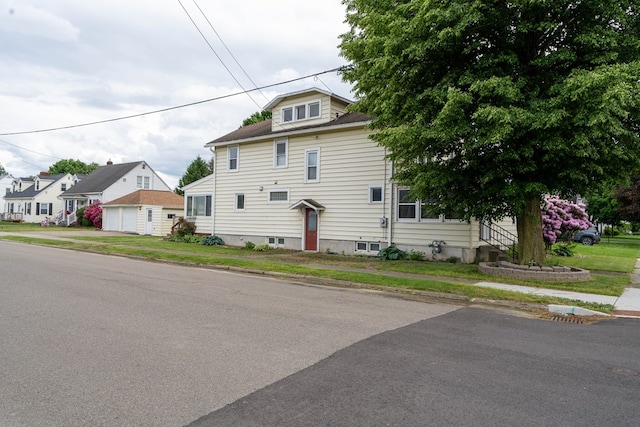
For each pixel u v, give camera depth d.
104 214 37.91
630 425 3.57
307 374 4.59
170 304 7.94
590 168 10.36
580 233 31.17
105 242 23.47
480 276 12.08
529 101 10.18
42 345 5.41
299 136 20.86
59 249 20.09
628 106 9.40
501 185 11.50
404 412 3.73
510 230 19.92
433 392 4.17
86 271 12.18
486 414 3.71
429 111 11.48
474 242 16.16
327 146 19.83
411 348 5.58
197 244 23.31
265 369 4.71
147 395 4.00
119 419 3.53
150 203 34.00
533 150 10.64
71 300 8.11
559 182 11.31
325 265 14.64
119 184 41.94
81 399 3.90
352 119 19.30
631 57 10.10
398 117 12.50
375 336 6.11
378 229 18.08
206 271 13.48
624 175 11.53
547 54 10.79
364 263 15.33
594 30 10.18
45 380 4.32
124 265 14.17
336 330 6.38
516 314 8.13
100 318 6.78
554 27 10.40
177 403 3.85
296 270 12.92
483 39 11.03
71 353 5.13
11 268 12.41
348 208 19.03
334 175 19.53
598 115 8.82
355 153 18.86
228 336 5.93
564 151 10.07
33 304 7.72
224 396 4.01
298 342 5.73
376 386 4.29
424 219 16.89
